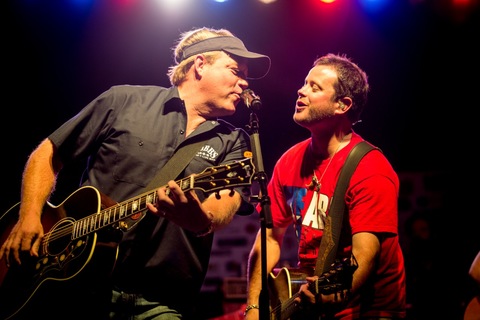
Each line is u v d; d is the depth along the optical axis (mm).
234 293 6203
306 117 3248
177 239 2861
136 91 3158
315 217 3162
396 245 2986
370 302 2943
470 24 6594
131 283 2779
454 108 7250
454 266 6168
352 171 3053
